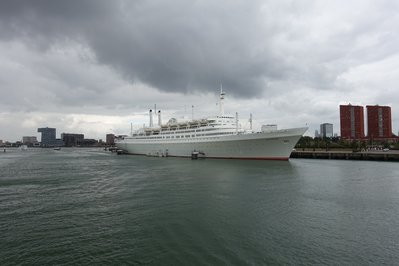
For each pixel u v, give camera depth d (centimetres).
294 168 6347
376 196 3509
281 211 2856
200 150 9462
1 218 2698
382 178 4966
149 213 2808
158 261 1803
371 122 19925
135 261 1808
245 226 2416
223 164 7256
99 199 3453
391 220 2583
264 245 2031
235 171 5847
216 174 5453
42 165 8588
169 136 11156
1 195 3744
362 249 1977
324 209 2928
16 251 1959
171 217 2667
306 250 1955
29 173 6325
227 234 2236
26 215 2794
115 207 3059
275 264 1762
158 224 2475
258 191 3806
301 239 2141
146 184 4459
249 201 3256
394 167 6888
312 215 2725
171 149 11000
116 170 6712
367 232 2288
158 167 7050
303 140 16375
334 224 2469
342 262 1795
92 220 2617
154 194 3678
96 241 2120
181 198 3422
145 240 2128
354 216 2697
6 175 5941
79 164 8781
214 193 3691
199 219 2602
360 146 12594
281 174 5409
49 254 1912
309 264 1766
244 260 1808
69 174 6044
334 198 3403
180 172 5875
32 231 2339
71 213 2847
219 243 2064
